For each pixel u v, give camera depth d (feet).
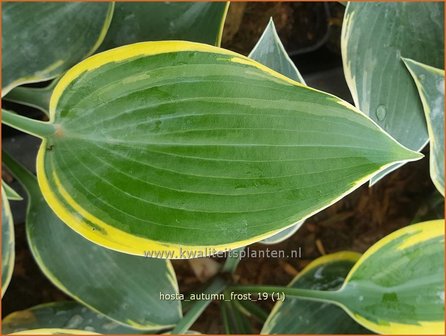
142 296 0.99
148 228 0.68
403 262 0.91
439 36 0.95
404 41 0.94
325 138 0.65
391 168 0.84
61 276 0.96
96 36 0.87
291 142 0.66
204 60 0.68
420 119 0.93
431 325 0.88
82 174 0.70
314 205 0.65
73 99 0.69
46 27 0.85
